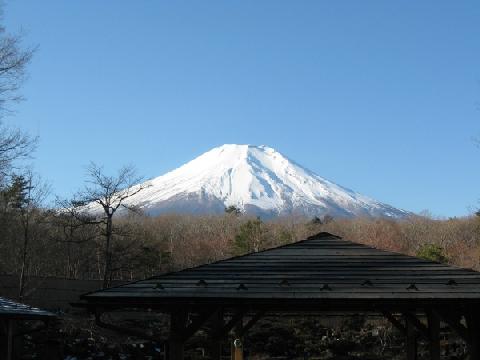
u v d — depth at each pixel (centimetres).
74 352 2366
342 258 1257
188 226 7056
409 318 1262
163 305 1099
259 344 2619
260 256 1272
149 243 4275
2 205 3544
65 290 3080
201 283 1142
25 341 2325
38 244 3775
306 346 2606
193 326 1109
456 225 6166
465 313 1123
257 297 1080
